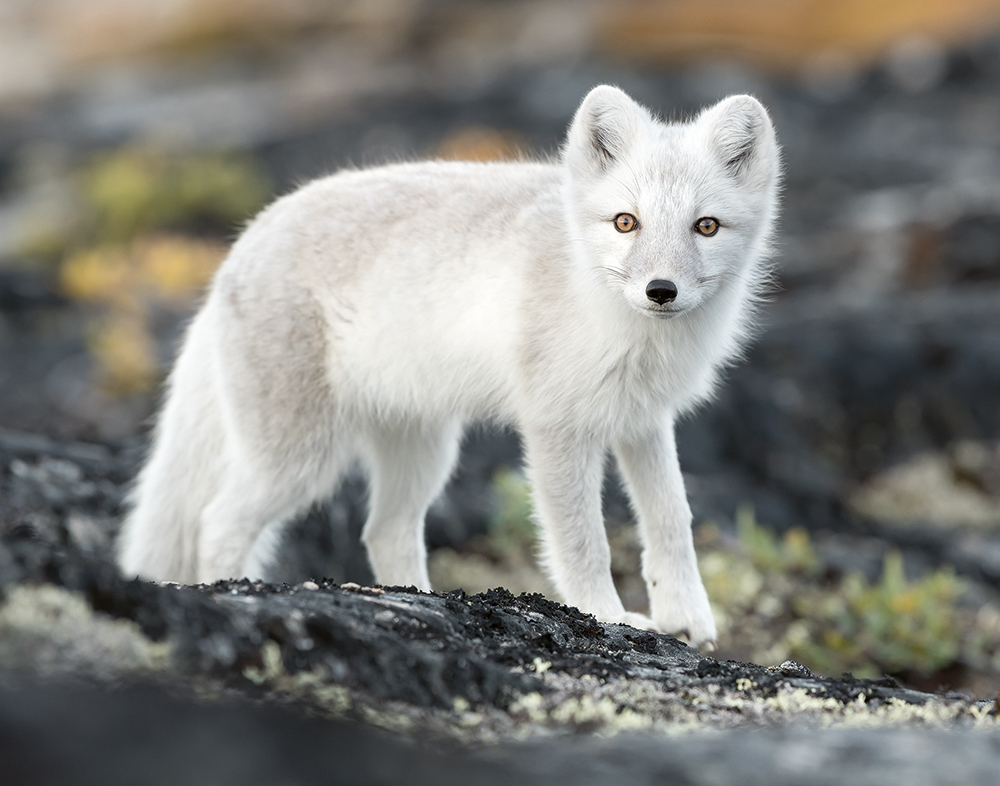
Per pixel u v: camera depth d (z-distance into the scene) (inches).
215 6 1830.7
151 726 131.6
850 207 1080.2
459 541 473.7
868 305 784.3
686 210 284.0
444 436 361.1
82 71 1772.9
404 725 154.5
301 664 161.6
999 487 618.8
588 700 176.9
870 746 152.0
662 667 223.8
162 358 715.4
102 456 440.8
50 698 131.6
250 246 340.2
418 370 329.1
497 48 1702.8
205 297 387.9
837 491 612.7
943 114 1318.9
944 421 665.6
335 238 328.8
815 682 216.7
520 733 161.6
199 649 154.6
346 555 449.4
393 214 327.3
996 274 828.6
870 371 684.1
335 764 132.0
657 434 316.2
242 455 335.6
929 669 396.5
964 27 1494.8
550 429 310.5
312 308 329.4
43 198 1210.6
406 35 1770.4
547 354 306.7
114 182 1084.5
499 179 333.1
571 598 304.3
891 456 649.6
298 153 1274.6
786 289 866.1
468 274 317.4
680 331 303.9
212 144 1290.6
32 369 724.7
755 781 135.5
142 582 158.1
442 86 1470.2
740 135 298.5
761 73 1451.8
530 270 309.6
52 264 1025.5
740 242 296.4
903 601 415.8
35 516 386.3
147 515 354.0
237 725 137.1
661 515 311.7
